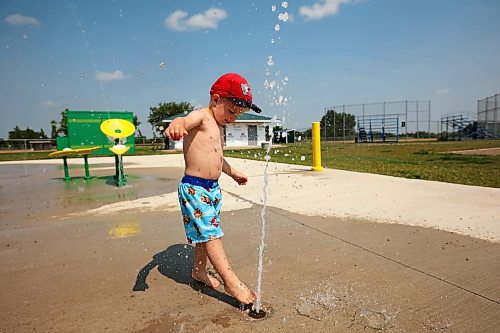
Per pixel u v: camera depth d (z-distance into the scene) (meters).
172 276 2.13
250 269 2.19
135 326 1.58
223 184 5.69
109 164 11.34
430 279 2.01
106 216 3.73
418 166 8.27
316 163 7.30
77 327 1.58
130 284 2.02
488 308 1.68
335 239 2.77
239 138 31.02
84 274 2.18
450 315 1.62
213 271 2.20
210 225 1.82
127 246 2.71
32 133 40.56
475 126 31.58
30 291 1.96
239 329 1.53
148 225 3.32
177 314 1.68
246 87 1.94
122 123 6.36
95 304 1.79
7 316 1.69
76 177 7.57
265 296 1.83
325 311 1.68
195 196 1.84
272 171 7.37
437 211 3.55
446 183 5.25
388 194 4.49
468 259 2.30
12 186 6.34
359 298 1.80
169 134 1.68
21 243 2.83
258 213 3.68
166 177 7.17
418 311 1.67
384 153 14.28
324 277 2.06
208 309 1.72
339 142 32.53
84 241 2.86
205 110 1.94
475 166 8.05
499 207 3.65
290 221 3.34
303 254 2.45
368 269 2.17
